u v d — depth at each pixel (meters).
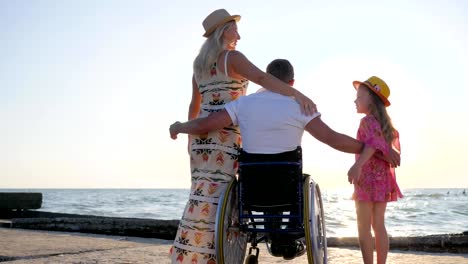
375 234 4.16
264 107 3.52
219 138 3.68
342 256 5.93
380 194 4.10
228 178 3.69
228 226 3.49
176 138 3.77
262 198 3.41
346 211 38.84
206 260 3.62
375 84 4.17
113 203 60.16
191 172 3.79
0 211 14.75
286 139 3.46
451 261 5.50
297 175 3.38
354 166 3.77
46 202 63.41
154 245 6.98
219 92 3.73
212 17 3.74
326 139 3.58
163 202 63.94
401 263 5.38
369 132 4.05
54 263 5.29
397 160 4.04
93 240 7.48
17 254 5.83
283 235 3.52
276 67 3.72
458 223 25.33
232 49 3.87
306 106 3.53
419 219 28.72
